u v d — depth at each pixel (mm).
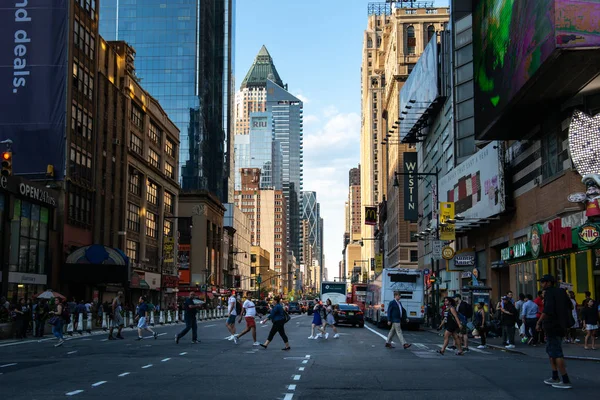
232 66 168625
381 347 24875
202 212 105125
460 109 53906
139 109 71688
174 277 83812
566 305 12977
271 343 26750
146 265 73312
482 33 37219
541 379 14328
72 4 51812
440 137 62906
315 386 13188
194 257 104000
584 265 28078
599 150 27500
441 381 14062
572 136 28359
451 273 58906
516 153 38969
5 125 50000
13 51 50719
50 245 47781
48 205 47438
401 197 97188
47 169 49406
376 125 163125
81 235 53531
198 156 126938
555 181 31719
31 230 45094
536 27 27078
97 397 11516
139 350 22641
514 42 30500
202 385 13258
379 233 138250
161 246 80250
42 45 50750
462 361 19062
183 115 128125
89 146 55500
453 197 49969
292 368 16672
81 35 53781
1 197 40688
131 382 13711
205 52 135000
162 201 80625
